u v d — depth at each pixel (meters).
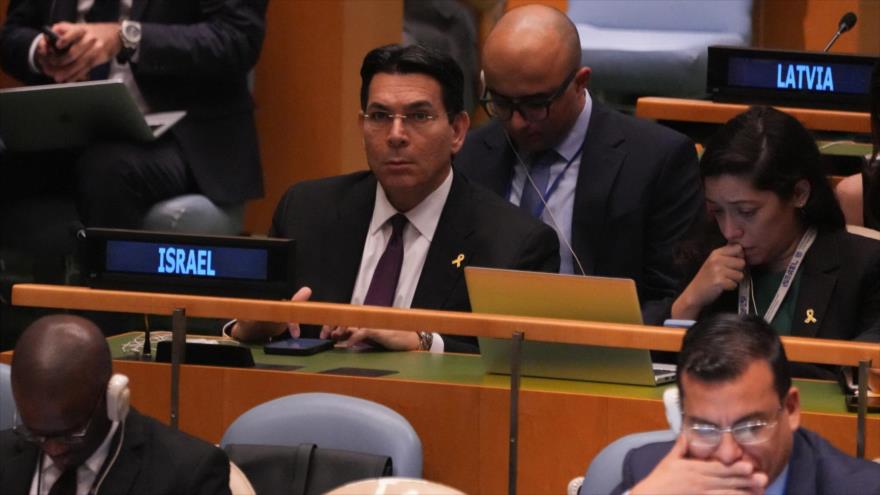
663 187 15.20
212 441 12.10
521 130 14.93
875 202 13.66
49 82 19.55
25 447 9.76
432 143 13.52
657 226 15.23
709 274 12.16
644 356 11.25
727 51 16.72
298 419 10.92
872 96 13.55
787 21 22.27
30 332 9.41
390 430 10.74
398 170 13.50
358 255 13.87
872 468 8.94
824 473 8.91
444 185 13.80
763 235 12.02
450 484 11.46
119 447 9.59
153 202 18.84
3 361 12.91
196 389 12.10
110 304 12.02
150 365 12.26
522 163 15.48
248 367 12.09
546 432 11.20
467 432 11.39
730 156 11.91
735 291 12.38
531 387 11.42
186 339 13.26
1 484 9.68
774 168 11.84
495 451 11.34
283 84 22.09
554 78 14.64
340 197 14.15
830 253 12.12
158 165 18.69
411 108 13.48
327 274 13.88
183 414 12.14
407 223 13.77
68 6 19.33
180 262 12.03
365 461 10.57
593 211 15.17
